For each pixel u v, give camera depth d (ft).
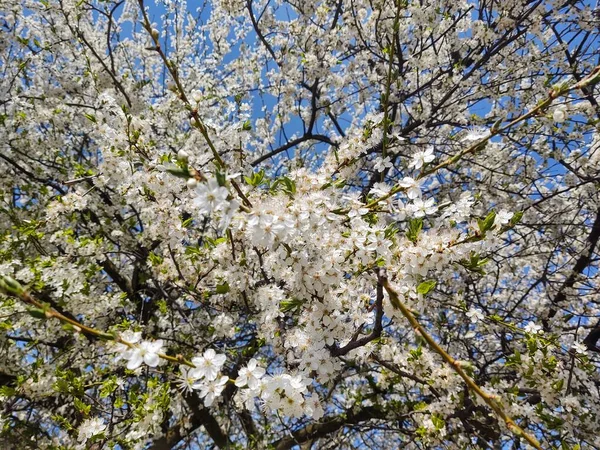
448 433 11.71
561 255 24.41
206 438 25.22
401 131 18.65
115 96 19.12
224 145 13.02
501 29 18.43
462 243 7.34
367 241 7.54
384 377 14.35
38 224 12.77
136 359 5.33
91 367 16.08
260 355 18.10
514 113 19.57
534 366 10.61
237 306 13.10
